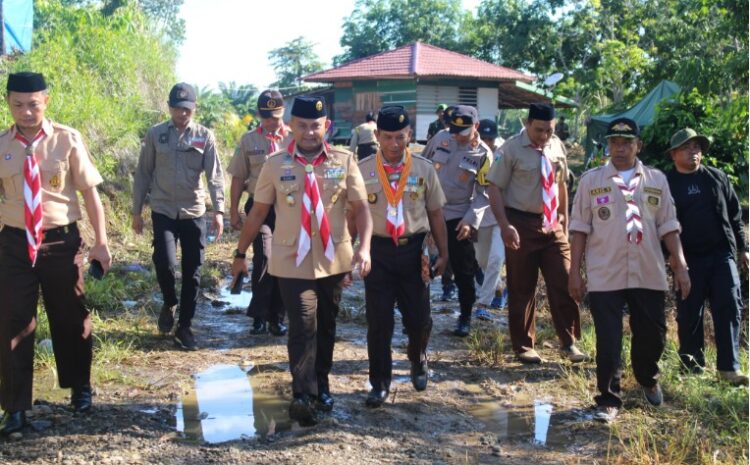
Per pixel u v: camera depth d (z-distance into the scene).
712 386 5.93
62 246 4.80
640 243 5.27
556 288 6.52
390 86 32.72
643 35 35.12
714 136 12.66
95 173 4.91
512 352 6.91
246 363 6.42
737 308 6.12
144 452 4.57
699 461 4.65
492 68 33.44
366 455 4.65
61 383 5.08
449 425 5.26
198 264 6.75
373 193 5.29
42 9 14.88
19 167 4.67
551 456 4.77
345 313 7.98
